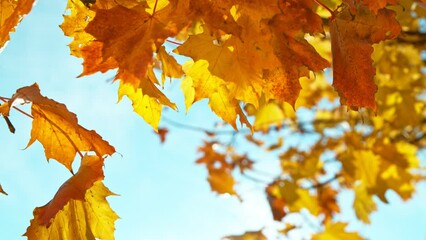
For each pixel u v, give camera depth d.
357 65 1.02
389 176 2.22
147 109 1.08
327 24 1.27
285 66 1.00
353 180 2.42
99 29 0.95
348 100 1.02
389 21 1.02
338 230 2.31
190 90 1.13
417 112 2.06
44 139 1.06
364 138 2.33
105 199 1.11
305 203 2.50
